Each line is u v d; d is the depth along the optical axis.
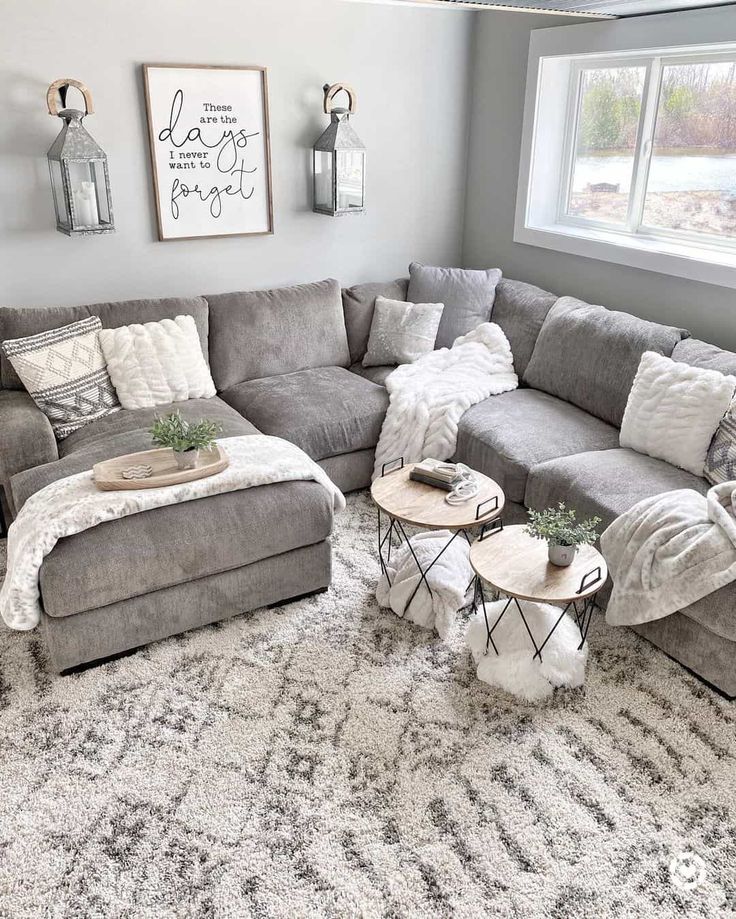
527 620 2.40
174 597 2.50
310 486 2.71
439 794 2.01
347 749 2.15
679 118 3.55
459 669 2.46
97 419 3.28
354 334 4.14
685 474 2.80
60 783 2.04
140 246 3.77
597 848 1.87
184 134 3.68
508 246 4.44
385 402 3.59
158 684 2.39
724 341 3.37
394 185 4.38
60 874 1.81
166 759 2.12
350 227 4.33
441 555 2.72
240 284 4.10
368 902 1.74
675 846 1.87
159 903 1.74
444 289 4.08
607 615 2.54
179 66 3.55
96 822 1.94
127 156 3.60
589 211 4.15
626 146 3.84
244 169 3.89
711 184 3.48
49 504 2.45
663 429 2.88
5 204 3.42
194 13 3.54
